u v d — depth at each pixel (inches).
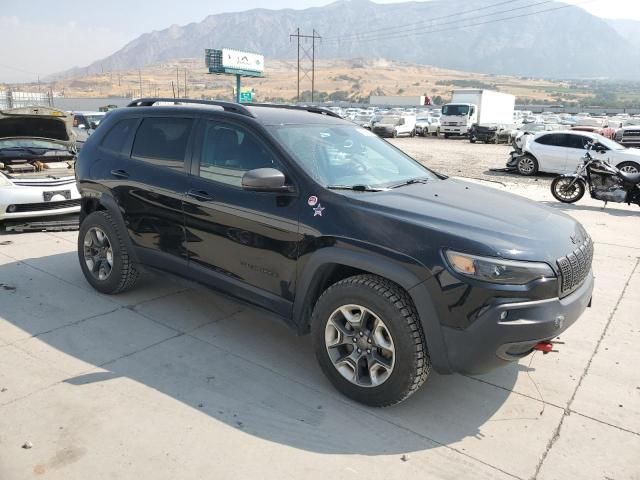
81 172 199.9
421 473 111.4
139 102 199.0
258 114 159.6
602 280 236.2
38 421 123.3
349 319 132.5
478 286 115.6
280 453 115.9
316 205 136.3
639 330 183.6
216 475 108.4
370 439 121.8
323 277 138.9
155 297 198.7
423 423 128.4
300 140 153.8
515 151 669.3
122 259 188.5
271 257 144.5
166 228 171.2
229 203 151.7
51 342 161.8
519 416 132.5
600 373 154.2
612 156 591.8
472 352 118.1
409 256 121.0
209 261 161.0
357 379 133.3
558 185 453.7
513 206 146.8
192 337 168.1
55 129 327.0
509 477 111.3
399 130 1400.1
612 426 129.5
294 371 149.9
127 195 181.8
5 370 145.0
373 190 142.7
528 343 118.3
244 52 2613.2
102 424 123.0
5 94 1600.6
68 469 108.5
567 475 112.6
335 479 108.7
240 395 137.1
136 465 110.3
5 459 110.7
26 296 196.4
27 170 311.0
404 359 123.4
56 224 294.0
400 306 122.8
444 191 153.0
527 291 116.6
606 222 366.9
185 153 167.3
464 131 1357.0
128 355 155.4
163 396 135.2
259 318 184.1
